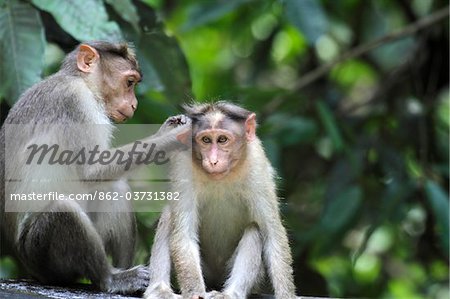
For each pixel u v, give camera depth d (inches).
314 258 647.8
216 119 431.5
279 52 848.3
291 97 681.6
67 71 484.7
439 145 725.3
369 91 876.0
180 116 458.0
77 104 466.0
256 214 438.3
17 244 469.1
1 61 493.0
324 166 764.0
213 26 883.4
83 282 515.8
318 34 623.5
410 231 744.3
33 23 499.2
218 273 461.1
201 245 454.9
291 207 716.7
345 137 705.0
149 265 457.7
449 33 698.8
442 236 616.4
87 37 489.7
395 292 789.2
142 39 550.9
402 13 808.9
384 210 650.8
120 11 510.9
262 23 805.2
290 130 681.0
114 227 476.1
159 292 412.5
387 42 708.0
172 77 555.2
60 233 449.4
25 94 478.3
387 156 704.4
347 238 770.2
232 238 454.9
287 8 626.5
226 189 442.3
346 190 653.3
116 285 452.4
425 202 674.8
